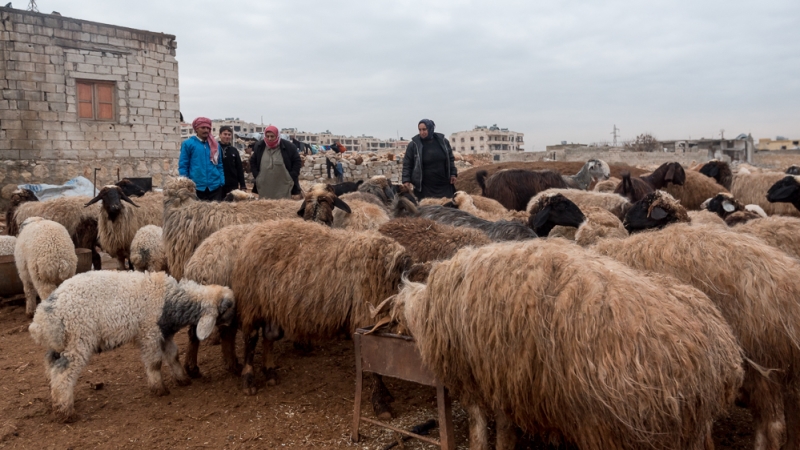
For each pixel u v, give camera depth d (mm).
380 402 4512
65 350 4555
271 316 4863
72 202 9477
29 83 18797
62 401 4504
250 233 5152
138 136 21156
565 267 3033
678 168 11641
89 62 19859
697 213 6949
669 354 2654
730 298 3439
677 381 2639
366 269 4504
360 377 4098
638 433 2680
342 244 4695
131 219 8992
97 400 4977
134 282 4969
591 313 2777
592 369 2713
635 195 10367
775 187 9281
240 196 8227
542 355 2889
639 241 4051
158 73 21531
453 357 3393
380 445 4078
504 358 3047
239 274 5004
